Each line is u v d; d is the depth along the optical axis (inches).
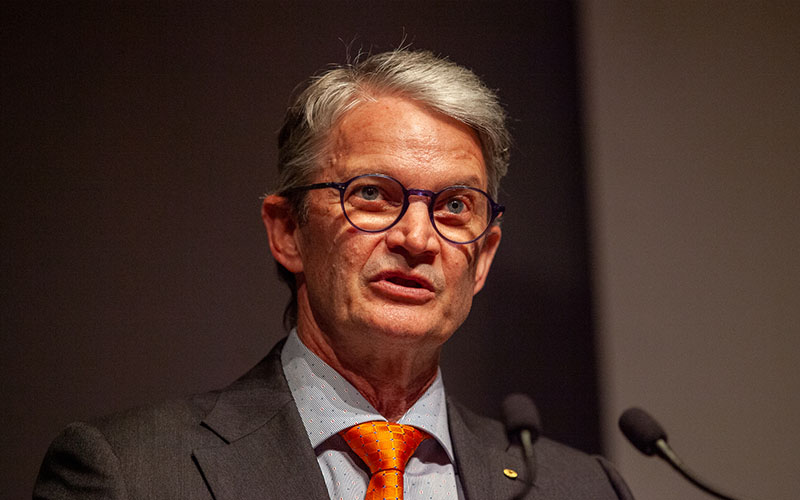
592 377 307.1
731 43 315.9
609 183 311.4
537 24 318.3
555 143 315.0
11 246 253.3
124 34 272.7
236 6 285.7
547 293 307.9
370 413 168.7
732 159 310.5
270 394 171.0
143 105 271.4
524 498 177.5
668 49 317.7
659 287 306.7
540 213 311.1
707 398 300.7
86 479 149.5
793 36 313.1
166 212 269.4
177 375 263.7
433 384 180.4
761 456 296.7
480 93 175.5
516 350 303.9
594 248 310.3
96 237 261.4
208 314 269.3
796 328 301.4
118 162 266.7
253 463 156.6
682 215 309.6
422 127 167.3
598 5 319.6
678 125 313.9
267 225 183.2
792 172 307.1
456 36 308.0
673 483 296.0
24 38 261.9
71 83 265.0
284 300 277.9
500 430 199.3
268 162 281.7
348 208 165.3
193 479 152.3
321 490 154.5
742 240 306.7
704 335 303.6
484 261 191.9
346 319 162.9
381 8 300.2
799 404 298.2
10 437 247.0
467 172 169.2
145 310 263.4
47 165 259.4
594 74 316.5
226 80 281.1
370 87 172.1
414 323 160.7
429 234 161.8
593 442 303.6
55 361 253.4
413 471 169.0
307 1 293.0
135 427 159.2
